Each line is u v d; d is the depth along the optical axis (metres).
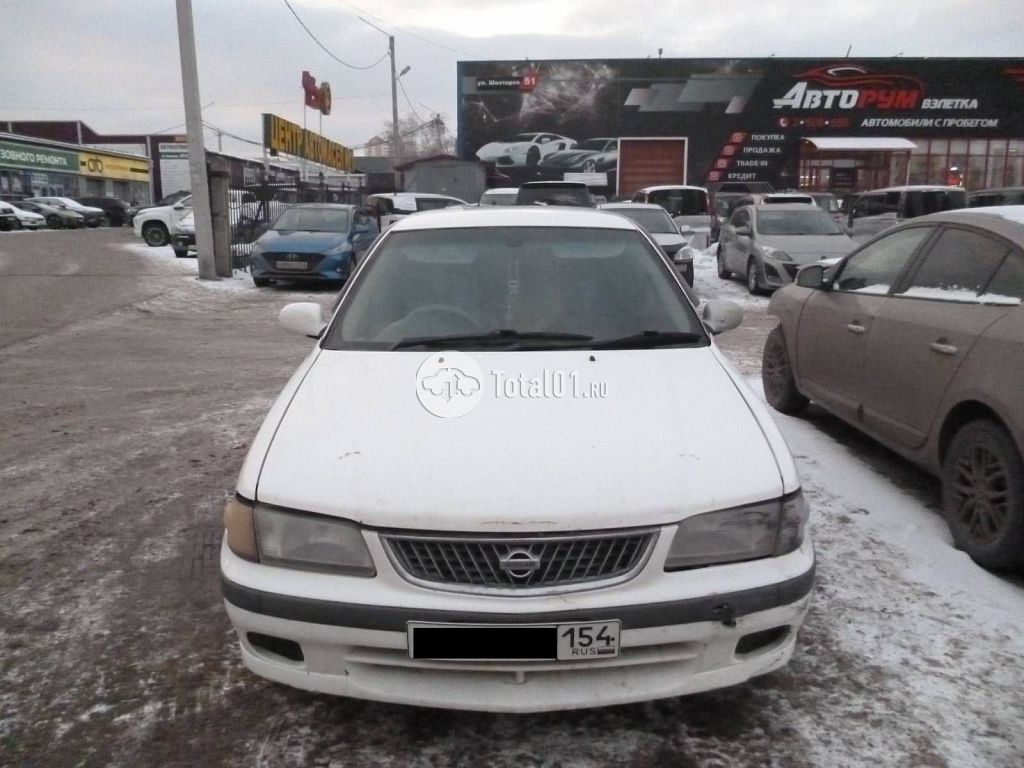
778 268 13.56
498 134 34.25
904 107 33.34
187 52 14.94
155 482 4.80
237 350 9.03
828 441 5.43
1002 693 2.77
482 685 2.38
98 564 3.77
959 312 3.87
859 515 4.19
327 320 3.90
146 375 7.71
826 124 33.59
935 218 4.47
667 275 3.76
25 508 4.42
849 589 3.44
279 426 2.78
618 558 2.36
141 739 2.61
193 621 3.28
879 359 4.46
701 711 2.73
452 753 2.56
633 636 2.31
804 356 5.55
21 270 16.84
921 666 2.93
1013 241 3.74
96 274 16.20
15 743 2.59
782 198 18.78
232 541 2.54
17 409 6.45
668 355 3.21
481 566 2.33
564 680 2.38
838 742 2.57
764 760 2.50
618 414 2.74
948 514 3.85
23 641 3.13
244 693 2.84
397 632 2.31
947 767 2.45
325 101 36.62
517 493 2.37
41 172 45.31
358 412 2.79
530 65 33.56
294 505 2.43
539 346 3.27
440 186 31.64
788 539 2.50
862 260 5.07
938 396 3.89
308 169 36.88
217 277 15.92
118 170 53.97
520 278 3.64
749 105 33.53
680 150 34.00
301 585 2.38
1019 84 33.09
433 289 3.61
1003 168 33.84
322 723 2.69
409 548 2.35
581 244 3.86
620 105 33.78
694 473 2.48
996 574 3.57
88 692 2.84
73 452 5.36
